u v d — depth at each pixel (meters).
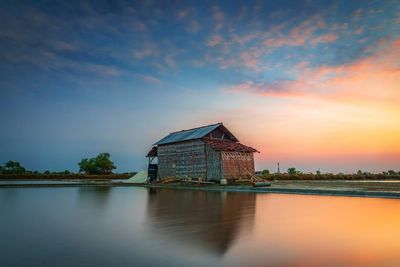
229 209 11.49
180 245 5.88
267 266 4.64
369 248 5.66
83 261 4.88
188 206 12.66
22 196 18.25
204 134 32.69
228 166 31.03
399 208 11.55
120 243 6.06
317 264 4.75
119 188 28.48
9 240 6.34
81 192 22.16
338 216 9.48
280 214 10.02
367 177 57.34
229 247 5.72
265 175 49.78
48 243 6.07
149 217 9.52
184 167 34.16
